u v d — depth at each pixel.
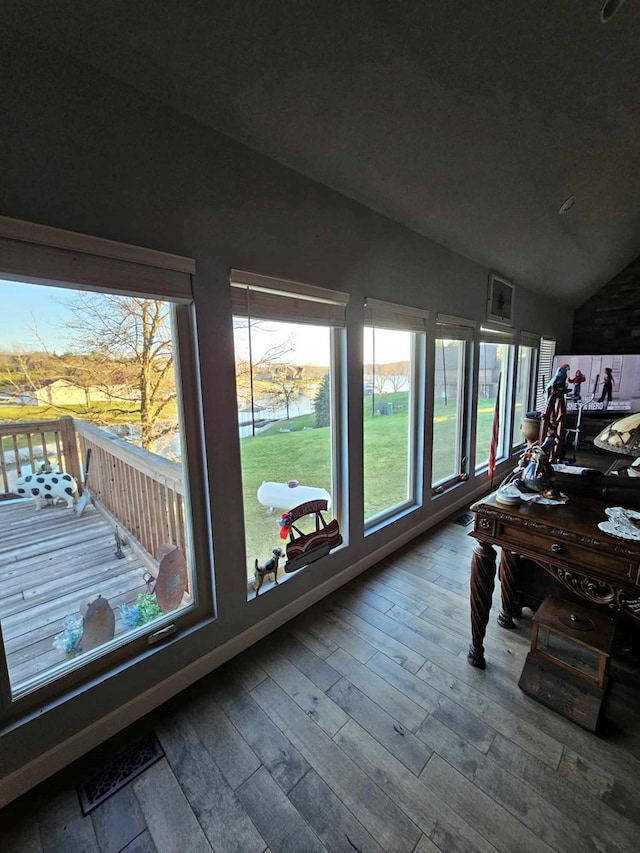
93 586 1.57
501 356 4.45
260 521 2.01
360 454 2.48
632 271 5.59
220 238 1.60
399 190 2.17
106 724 1.44
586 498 1.71
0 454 1.31
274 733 1.46
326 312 2.12
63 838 1.14
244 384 1.85
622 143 2.50
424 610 2.19
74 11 1.06
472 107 1.77
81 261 1.24
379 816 1.18
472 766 1.32
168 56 1.23
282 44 1.28
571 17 1.48
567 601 1.75
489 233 2.98
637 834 1.12
